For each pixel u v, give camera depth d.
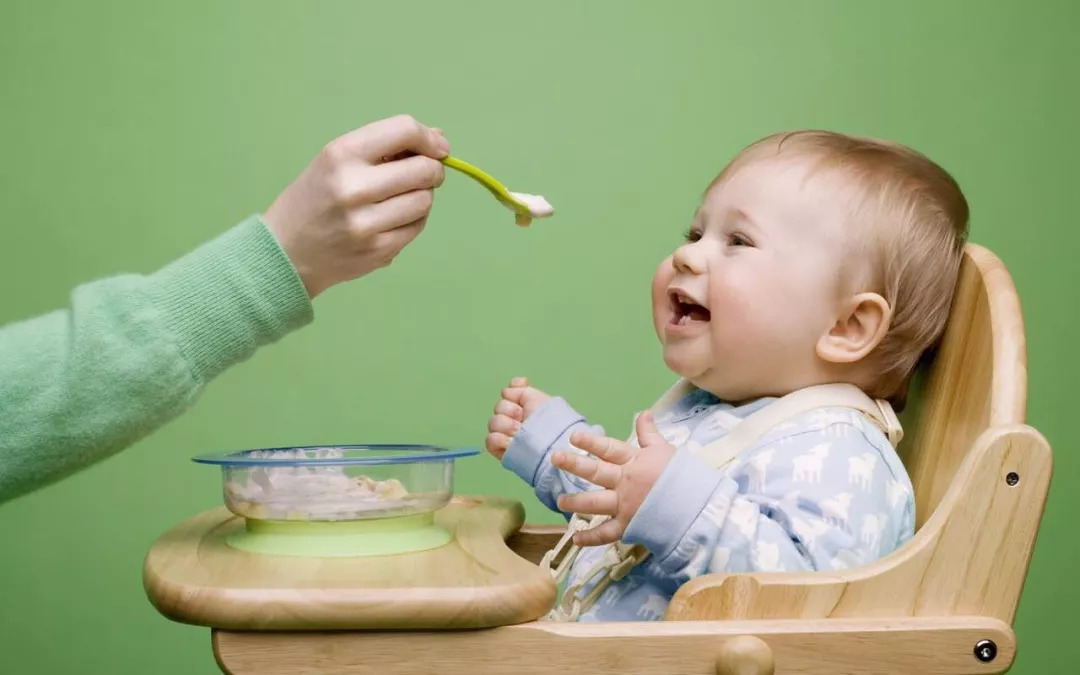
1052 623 1.39
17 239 1.38
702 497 0.75
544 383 1.41
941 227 0.90
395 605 0.59
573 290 1.41
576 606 0.85
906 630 0.63
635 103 1.41
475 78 1.40
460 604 0.59
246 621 0.59
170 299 0.71
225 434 1.39
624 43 1.41
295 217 0.73
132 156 1.40
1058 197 1.41
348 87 1.40
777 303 0.89
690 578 0.76
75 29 1.39
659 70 1.41
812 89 1.40
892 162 0.94
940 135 1.41
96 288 0.73
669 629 0.61
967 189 1.40
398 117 0.76
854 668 0.63
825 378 0.91
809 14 1.41
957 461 0.80
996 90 1.41
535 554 0.97
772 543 0.75
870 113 1.41
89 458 0.72
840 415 0.85
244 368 1.39
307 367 1.40
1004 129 1.41
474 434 1.40
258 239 0.73
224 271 0.72
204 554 0.71
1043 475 0.66
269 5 1.40
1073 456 1.39
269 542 0.73
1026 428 0.67
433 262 1.40
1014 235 1.40
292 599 0.59
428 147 0.77
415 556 0.70
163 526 1.39
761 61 1.40
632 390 1.41
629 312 1.41
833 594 0.66
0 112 1.38
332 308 1.40
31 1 1.39
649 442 0.78
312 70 1.40
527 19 1.40
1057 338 1.40
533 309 1.41
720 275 0.90
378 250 0.75
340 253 0.74
